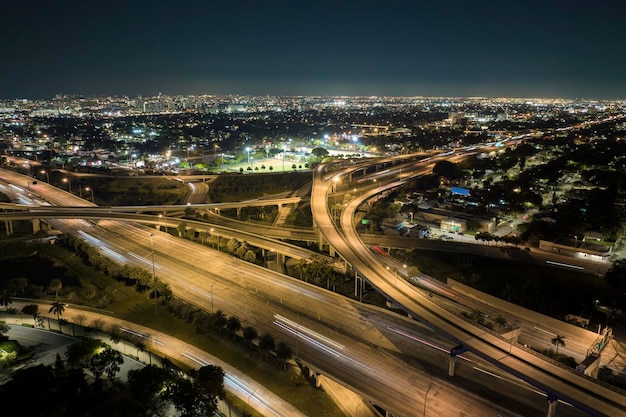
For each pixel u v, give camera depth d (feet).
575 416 393.29
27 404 394.73
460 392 426.10
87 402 411.54
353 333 539.70
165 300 620.08
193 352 507.71
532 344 547.49
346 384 432.66
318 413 419.54
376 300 646.74
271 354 504.43
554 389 379.14
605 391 376.68
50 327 547.90
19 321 557.33
